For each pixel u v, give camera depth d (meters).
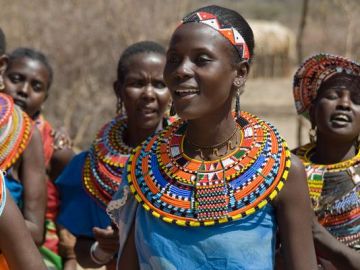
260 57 43.50
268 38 43.59
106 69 20.17
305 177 4.30
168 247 4.21
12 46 19.98
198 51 4.16
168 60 4.28
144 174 4.43
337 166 6.00
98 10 20.56
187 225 4.16
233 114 4.52
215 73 4.15
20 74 7.56
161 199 4.27
